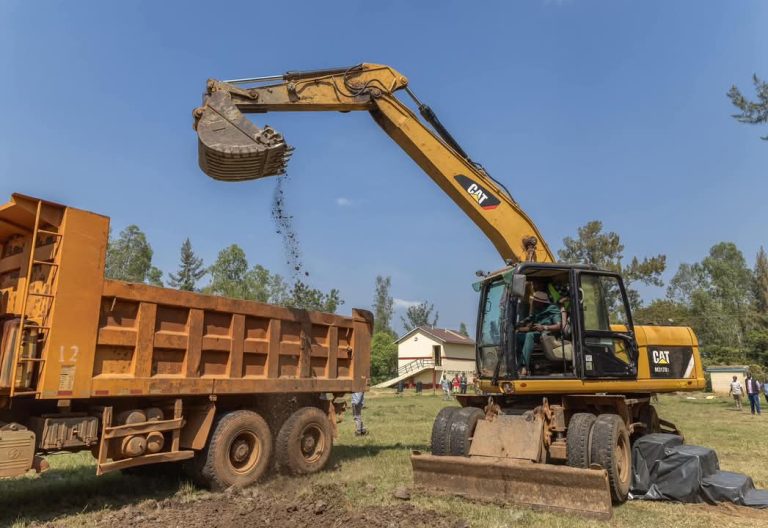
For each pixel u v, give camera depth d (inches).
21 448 208.8
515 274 292.4
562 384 291.3
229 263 1809.8
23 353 214.4
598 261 1286.9
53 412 235.5
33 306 234.8
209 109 280.4
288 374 328.2
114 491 275.1
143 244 1936.5
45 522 217.0
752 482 287.6
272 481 300.5
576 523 221.5
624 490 268.5
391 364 2385.6
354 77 347.3
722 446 462.0
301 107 332.2
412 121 351.3
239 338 298.2
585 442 264.4
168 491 275.6
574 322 298.4
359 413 529.0
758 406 860.0
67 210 231.3
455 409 309.1
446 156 354.6
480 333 337.7
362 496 262.8
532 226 354.3
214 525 208.5
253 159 264.1
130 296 249.8
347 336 379.6
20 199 222.4
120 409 250.1
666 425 381.1
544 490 242.2
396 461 367.9
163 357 263.9
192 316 275.7
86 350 230.7
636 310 1803.6
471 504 248.7
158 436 253.6
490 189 353.1
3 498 257.4
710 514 247.0
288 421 321.4
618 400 285.0
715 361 1750.7
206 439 277.1
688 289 3006.9
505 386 295.9
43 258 237.8
